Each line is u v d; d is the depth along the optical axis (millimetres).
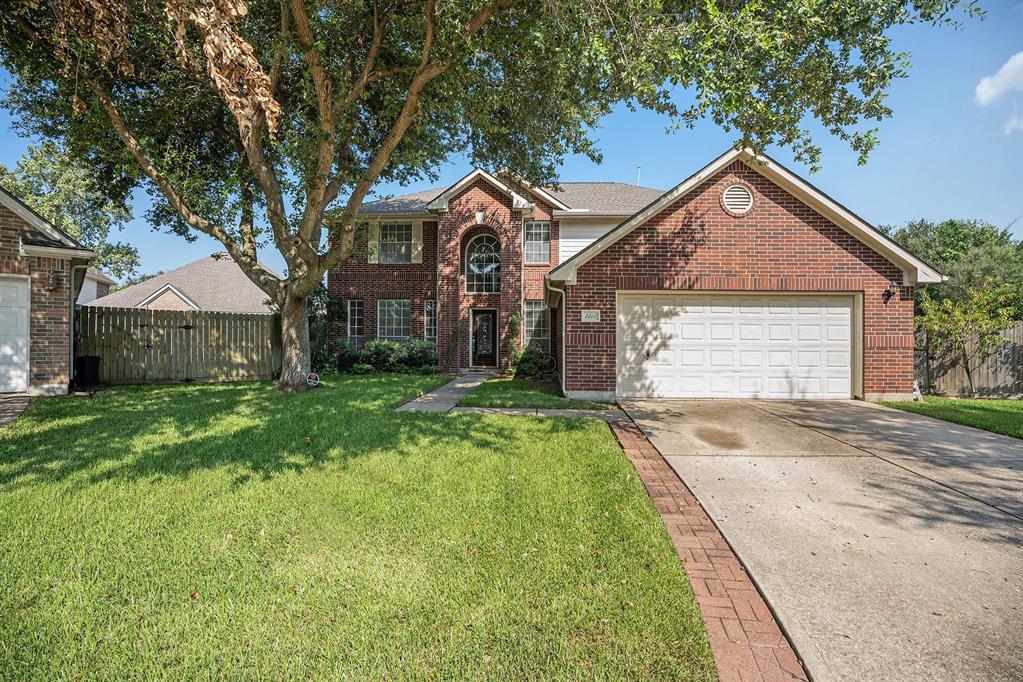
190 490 4355
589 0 6070
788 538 3635
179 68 9430
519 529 3689
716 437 6715
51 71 8742
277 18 9461
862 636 2520
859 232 9945
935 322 11484
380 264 18828
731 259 10094
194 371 13688
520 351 16750
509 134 11562
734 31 5352
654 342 10320
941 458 5738
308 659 2312
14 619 2561
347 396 9453
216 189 10719
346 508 4023
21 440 5922
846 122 6762
